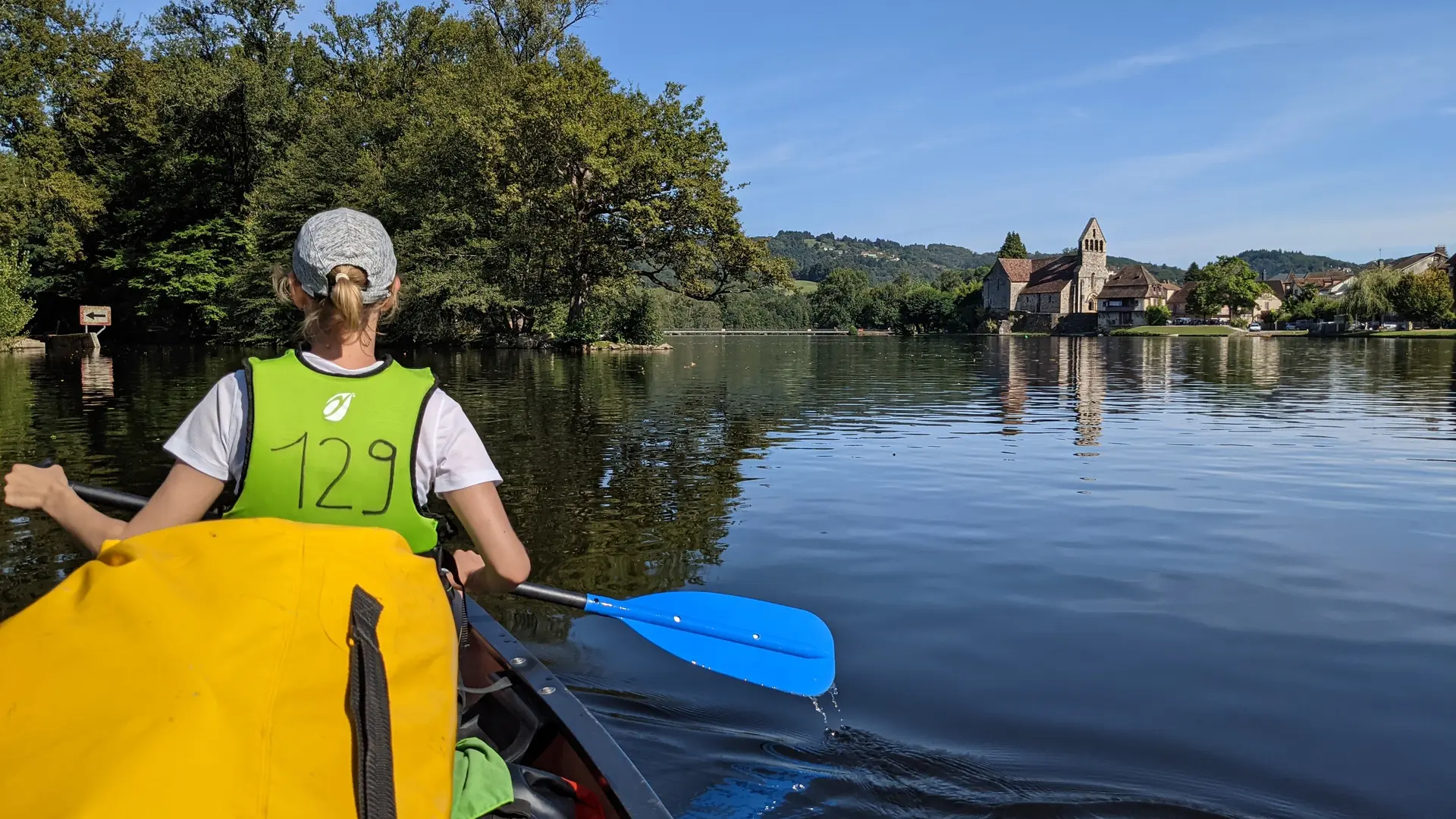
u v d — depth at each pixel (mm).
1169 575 4656
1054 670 3424
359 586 1404
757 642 2965
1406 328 63688
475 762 1630
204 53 38438
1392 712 3051
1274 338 57156
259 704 1226
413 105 34531
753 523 5730
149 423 9844
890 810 2502
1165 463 7996
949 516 5930
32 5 29484
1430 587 4426
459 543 5035
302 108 35781
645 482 7047
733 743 2848
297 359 1682
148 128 32938
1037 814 2465
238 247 34719
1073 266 94625
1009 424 10766
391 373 1714
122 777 1094
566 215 29453
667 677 3330
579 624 3865
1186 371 21594
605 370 20734
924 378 19125
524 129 28578
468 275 29266
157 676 1214
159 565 1369
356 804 1207
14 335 26859
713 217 28891
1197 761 2736
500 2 35781
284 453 1628
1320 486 6906
